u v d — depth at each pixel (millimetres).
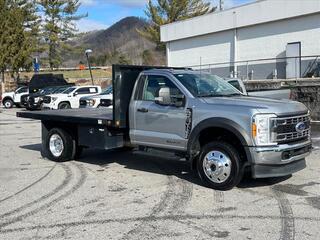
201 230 5758
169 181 8430
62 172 9430
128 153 11555
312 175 8656
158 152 8656
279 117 7305
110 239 5516
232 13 32188
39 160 10922
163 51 60344
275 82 22453
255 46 30922
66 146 10438
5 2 44938
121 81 9039
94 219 6289
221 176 7582
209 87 8547
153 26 57188
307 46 27281
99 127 9594
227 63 32688
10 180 8781
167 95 8250
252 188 7770
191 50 36906
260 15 29953
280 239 5398
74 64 87312
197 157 8055
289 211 6480
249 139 7273
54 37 61500
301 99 18625
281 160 7297
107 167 9844
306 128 7848
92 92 28016
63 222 6188
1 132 17031
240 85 13102
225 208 6668
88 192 7738
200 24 35250
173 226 5926
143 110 8750
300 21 27594
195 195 7395
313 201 6957
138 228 5883
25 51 45125
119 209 6727
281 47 28906
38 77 34938
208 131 7961
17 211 6730
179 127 8195
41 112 11422
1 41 43719
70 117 10016
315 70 26156
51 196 7527
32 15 56375
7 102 35281
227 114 7504
